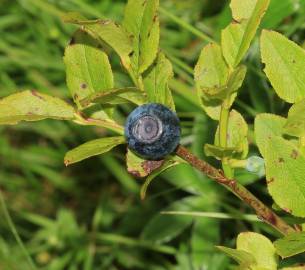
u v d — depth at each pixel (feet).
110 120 0.44
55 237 0.96
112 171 0.95
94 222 0.95
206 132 0.79
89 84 0.44
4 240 0.98
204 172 0.43
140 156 0.43
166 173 0.79
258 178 0.73
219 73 0.45
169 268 0.89
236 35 0.44
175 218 0.80
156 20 0.41
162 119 0.41
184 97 0.85
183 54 0.92
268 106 0.76
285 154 0.42
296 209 0.42
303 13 0.76
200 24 0.93
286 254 0.40
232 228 0.81
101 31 0.42
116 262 0.95
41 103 0.43
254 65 0.75
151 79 0.43
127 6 0.43
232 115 0.46
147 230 0.81
